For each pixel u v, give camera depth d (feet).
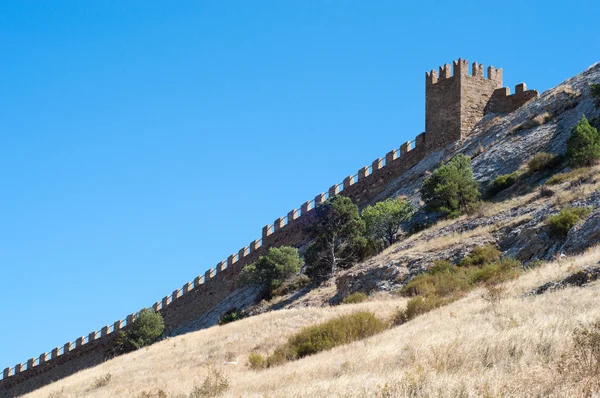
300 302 184.75
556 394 52.90
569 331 70.69
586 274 94.68
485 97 234.17
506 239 145.38
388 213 198.29
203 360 139.13
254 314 200.13
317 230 208.13
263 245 249.96
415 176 224.94
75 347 275.39
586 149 171.32
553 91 215.92
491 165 199.41
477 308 99.09
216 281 254.27
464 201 187.32
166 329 263.49
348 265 201.87
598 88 194.80
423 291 134.00
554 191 160.15
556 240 130.00
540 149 194.18
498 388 55.42
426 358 74.54
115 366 165.89
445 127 232.32
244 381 95.71
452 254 150.92
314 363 94.99
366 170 244.83
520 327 77.05
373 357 85.10
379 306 136.87
